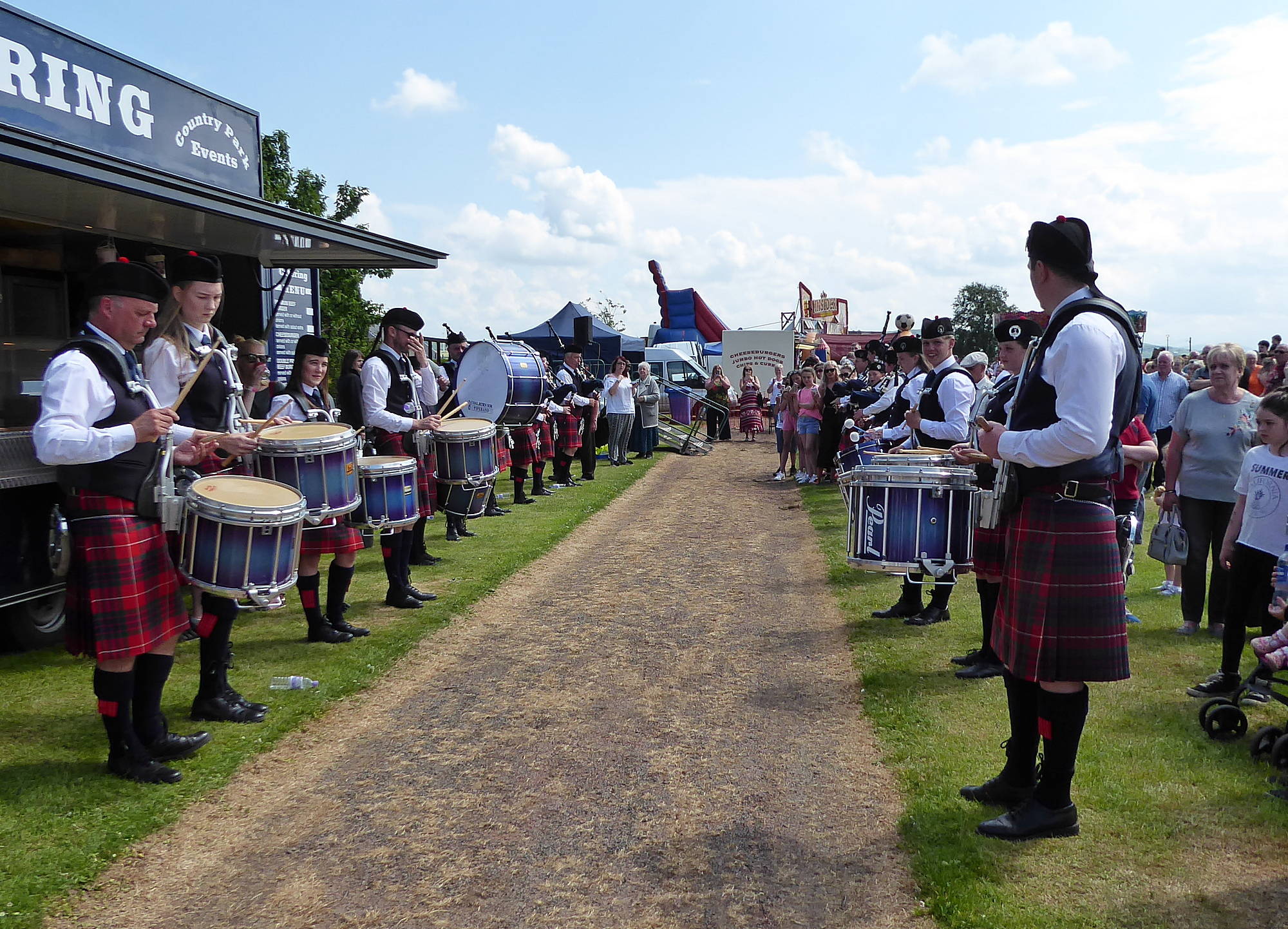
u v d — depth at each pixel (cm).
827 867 270
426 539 811
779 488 1205
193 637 510
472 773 339
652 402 1593
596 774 337
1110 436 260
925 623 529
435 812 309
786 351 2492
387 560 568
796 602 595
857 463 435
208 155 662
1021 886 250
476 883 265
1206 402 481
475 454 674
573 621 551
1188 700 391
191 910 252
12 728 370
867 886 260
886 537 376
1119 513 527
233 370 393
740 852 280
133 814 300
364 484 503
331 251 711
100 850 278
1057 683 267
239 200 543
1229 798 299
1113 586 262
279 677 432
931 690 415
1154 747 341
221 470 416
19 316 562
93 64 550
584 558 746
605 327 2175
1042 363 259
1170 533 482
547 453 1119
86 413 298
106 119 561
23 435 441
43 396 295
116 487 312
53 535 465
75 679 437
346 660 461
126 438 298
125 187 451
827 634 519
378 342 599
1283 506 377
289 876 269
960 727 368
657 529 888
